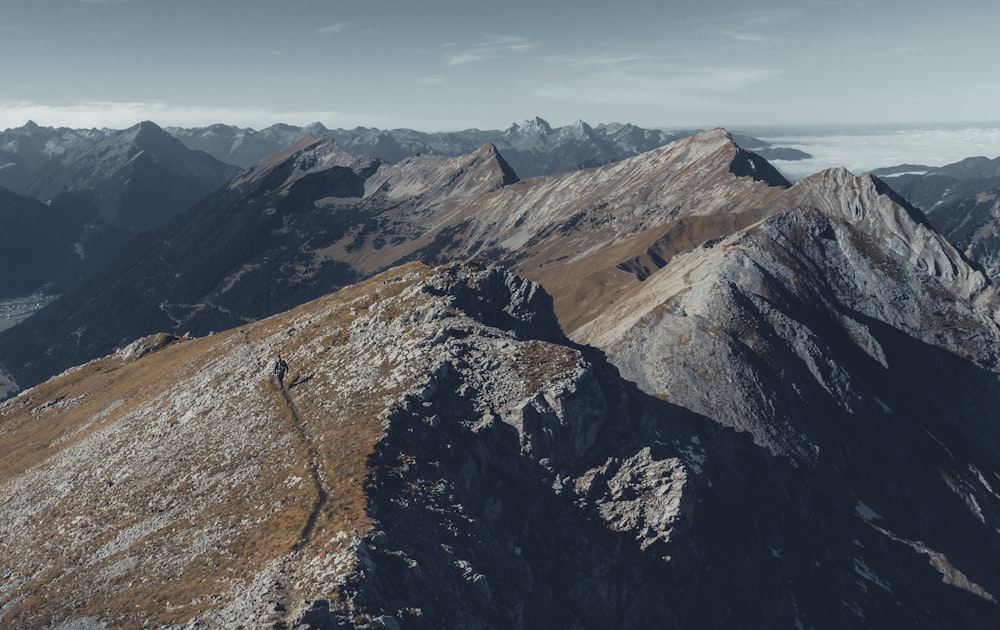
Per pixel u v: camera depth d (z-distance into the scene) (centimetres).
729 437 14850
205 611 6362
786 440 15525
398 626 6081
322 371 10869
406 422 8794
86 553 8369
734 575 10388
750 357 17075
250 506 7962
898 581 13400
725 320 17925
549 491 9031
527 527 8719
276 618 5906
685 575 9506
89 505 9656
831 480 15275
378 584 6400
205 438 10131
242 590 6506
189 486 8962
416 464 8250
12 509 10894
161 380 14400
